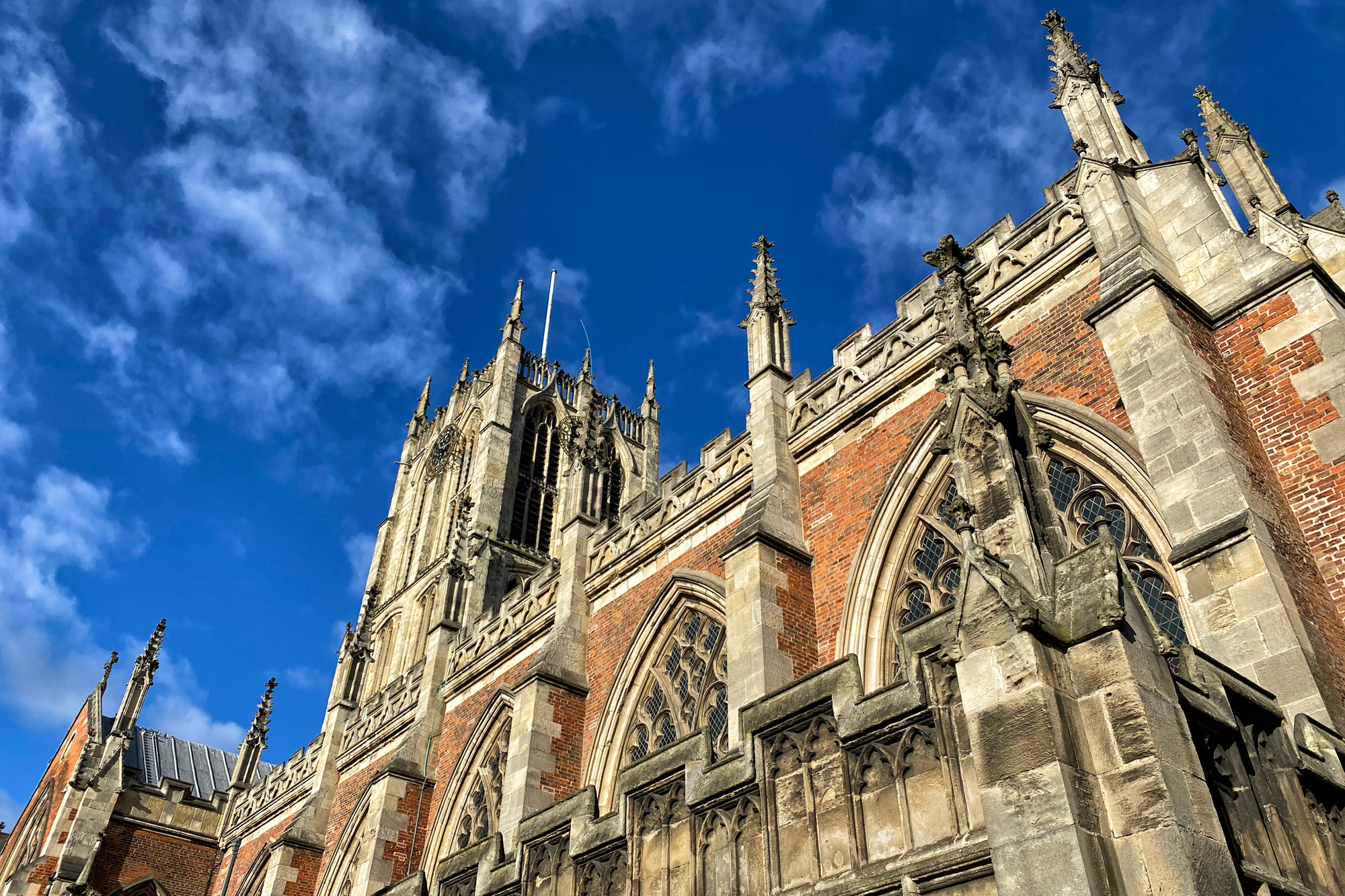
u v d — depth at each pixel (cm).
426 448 9331
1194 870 775
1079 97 2162
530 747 2700
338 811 4222
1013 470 1100
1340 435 1524
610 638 2933
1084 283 1980
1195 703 964
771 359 2698
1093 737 877
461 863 1836
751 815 1241
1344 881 1034
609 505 8231
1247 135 2759
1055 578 991
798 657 2130
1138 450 1720
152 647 5791
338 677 4800
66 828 5034
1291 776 1066
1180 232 1889
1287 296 1673
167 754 6303
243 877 4866
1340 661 1369
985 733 910
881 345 2425
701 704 2512
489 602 6538
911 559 2122
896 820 1055
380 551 9300
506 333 8781
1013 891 834
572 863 1523
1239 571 1365
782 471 2462
